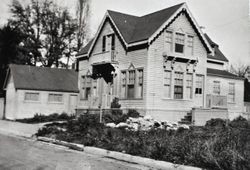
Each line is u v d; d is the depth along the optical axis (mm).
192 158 9719
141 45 24391
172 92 24781
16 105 30750
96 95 28750
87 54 30531
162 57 24438
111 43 27828
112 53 26781
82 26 52750
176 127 19547
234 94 31562
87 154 12453
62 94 32875
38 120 28344
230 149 9359
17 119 30484
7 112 33812
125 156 11297
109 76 27781
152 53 23906
